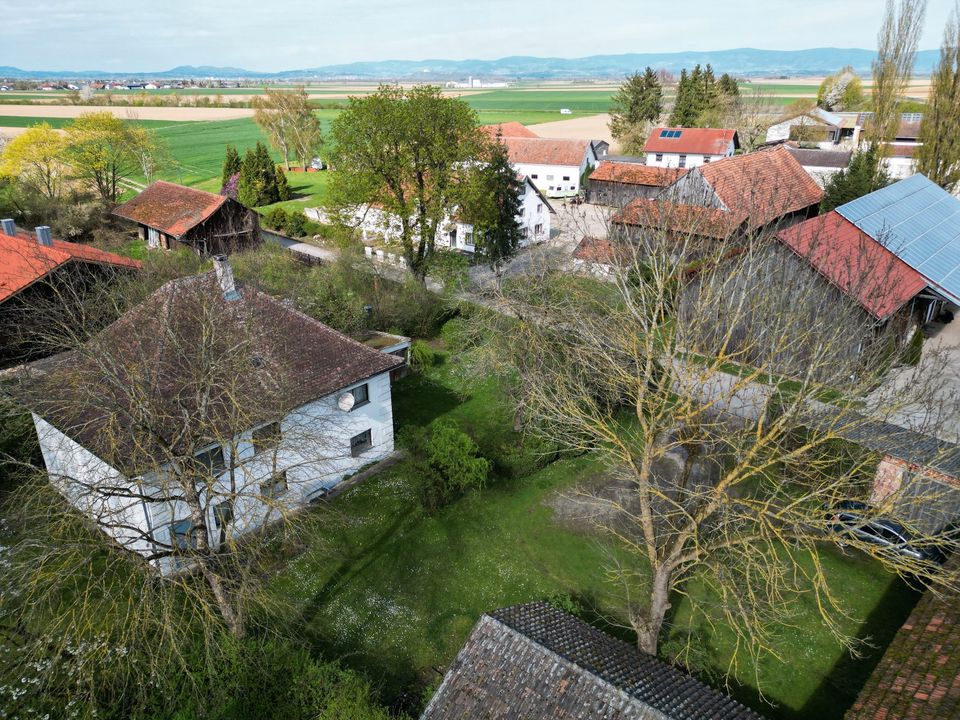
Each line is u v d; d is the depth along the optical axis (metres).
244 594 15.05
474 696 13.29
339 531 22.89
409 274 42.62
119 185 84.50
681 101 95.12
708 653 18.09
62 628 16.88
